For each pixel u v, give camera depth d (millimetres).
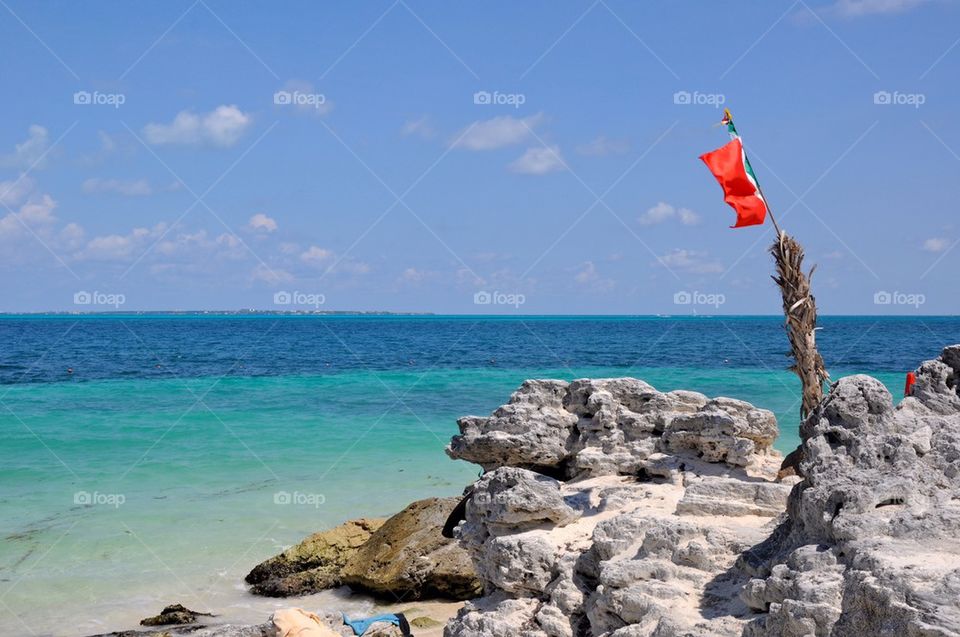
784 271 21984
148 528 33250
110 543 31516
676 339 138625
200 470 42312
